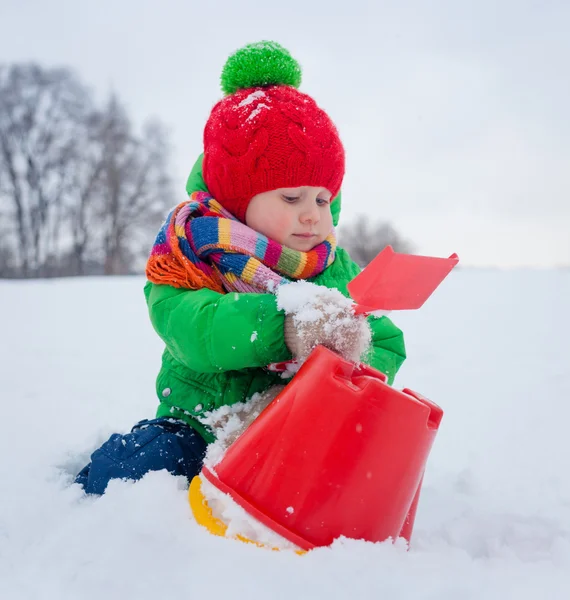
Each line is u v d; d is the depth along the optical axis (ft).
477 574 3.12
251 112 5.30
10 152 79.30
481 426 7.30
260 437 3.59
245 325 4.07
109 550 3.35
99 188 80.48
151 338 15.26
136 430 5.07
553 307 18.65
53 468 5.67
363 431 3.45
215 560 3.17
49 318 19.54
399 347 5.39
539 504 4.94
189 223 5.11
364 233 70.85
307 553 3.26
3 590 3.14
